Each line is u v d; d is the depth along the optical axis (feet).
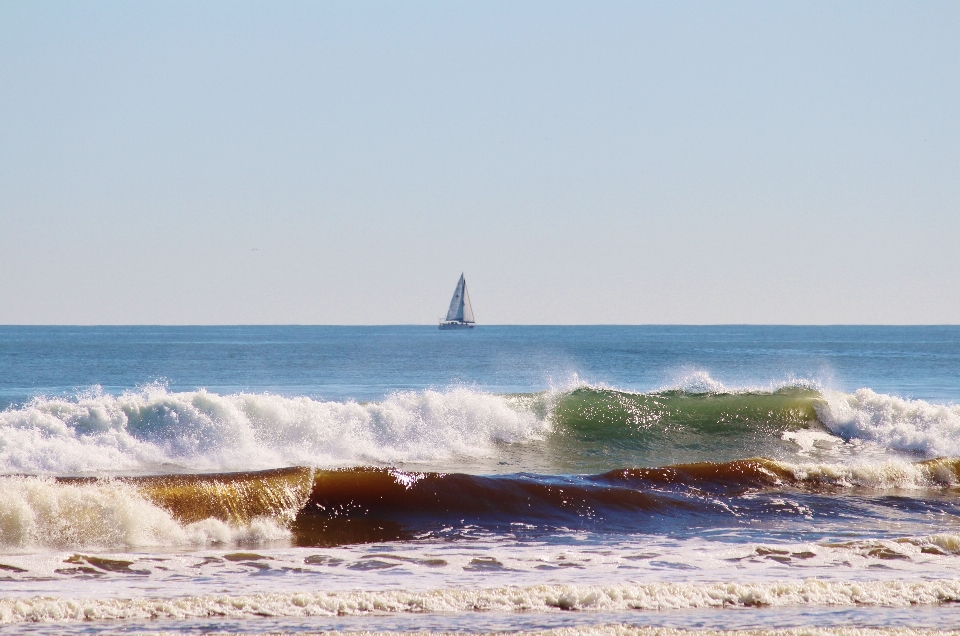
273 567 141.08
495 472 263.70
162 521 161.17
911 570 145.59
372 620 112.68
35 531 153.28
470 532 172.86
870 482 233.35
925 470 238.89
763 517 194.80
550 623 112.37
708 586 129.29
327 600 118.62
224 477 178.91
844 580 138.00
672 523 186.70
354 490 187.32
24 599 115.34
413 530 172.96
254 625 109.60
